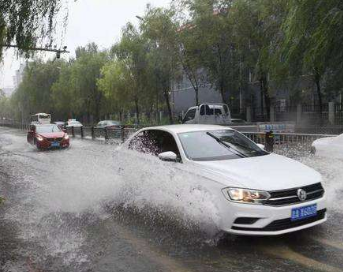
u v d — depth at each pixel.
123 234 5.99
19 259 5.22
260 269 4.53
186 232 5.86
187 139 6.70
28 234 6.25
